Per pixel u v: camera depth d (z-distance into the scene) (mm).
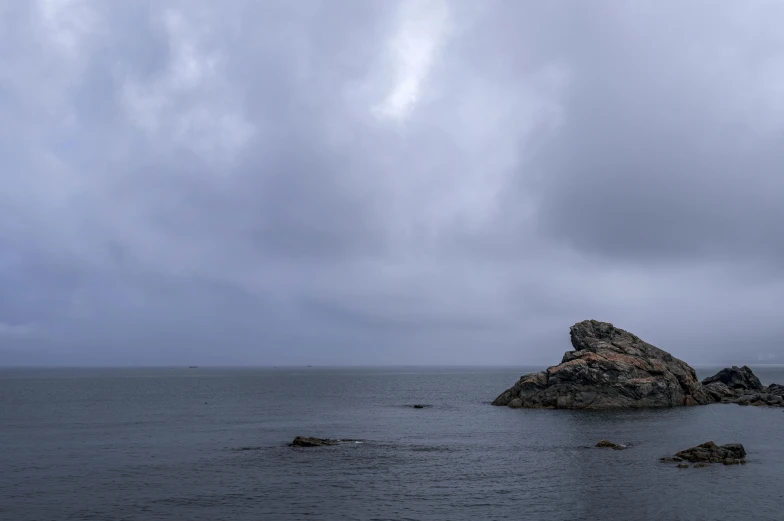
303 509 44156
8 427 91312
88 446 72188
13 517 42750
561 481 51844
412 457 63625
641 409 108625
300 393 182500
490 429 85938
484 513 42812
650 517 41625
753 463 57938
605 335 124125
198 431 86375
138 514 43281
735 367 156625
